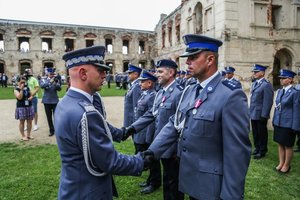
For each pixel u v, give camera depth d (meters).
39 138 7.81
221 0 19.98
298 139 6.69
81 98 2.15
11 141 7.50
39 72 36.72
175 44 30.11
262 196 4.23
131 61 40.69
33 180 4.80
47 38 37.41
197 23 24.62
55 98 8.07
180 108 2.74
